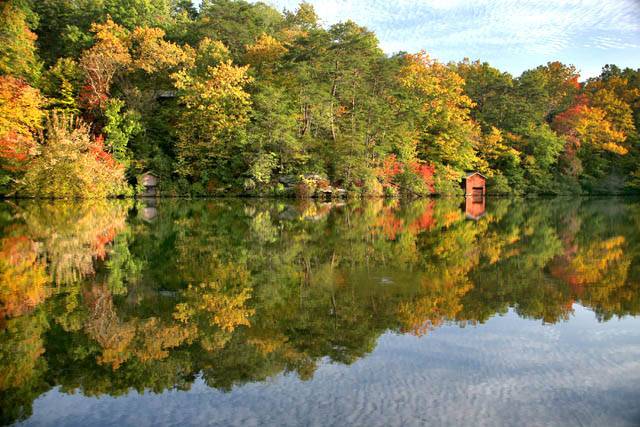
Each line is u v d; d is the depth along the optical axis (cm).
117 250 1533
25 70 4331
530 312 884
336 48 5116
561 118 7088
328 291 1029
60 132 3669
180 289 1047
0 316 849
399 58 5850
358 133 4925
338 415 505
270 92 4641
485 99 6981
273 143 4703
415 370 626
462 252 1544
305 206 3659
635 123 7606
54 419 506
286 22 7762
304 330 782
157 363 653
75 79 4681
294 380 596
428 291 1030
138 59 4800
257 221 2478
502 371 622
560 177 6862
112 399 553
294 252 1520
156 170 4844
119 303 936
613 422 492
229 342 729
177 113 4931
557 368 635
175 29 5984
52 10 5553
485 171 6462
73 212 2739
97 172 3825
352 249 1583
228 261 1369
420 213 3155
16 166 3591
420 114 5641
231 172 4925
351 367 634
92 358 671
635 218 2881
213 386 583
